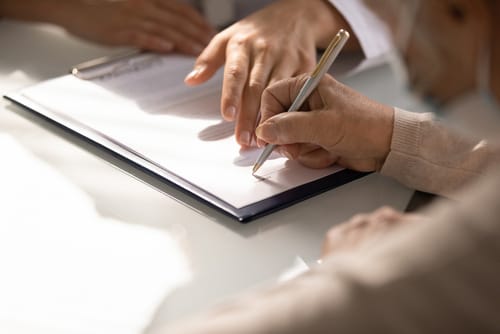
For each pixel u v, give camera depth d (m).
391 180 1.11
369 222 0.86
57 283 0.89
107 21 1.55
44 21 1.60
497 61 0.56
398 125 1.08
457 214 0.55
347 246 0.82
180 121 1.20
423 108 0.65
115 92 1.30
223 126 1.19
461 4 0.56
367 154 1.09
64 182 1.08
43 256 0.94
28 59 1.47
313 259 0.94
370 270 0.56
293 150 1.09
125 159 1.11
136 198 1.05
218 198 1.02
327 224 1.01
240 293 0.88
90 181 1.09
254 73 1.25
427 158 1.07
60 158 1.14
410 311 0.53
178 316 0.85
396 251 0.56
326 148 1.09
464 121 0.61
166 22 1.53
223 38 1.35
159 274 0.91
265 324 0.55
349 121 1.07
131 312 0.85
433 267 0.54
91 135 1.17
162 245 0.96
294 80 1.12
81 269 0.92
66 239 0.97
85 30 1.56
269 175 1.08
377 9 0.63
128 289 0.89
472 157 1.05
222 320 0.58
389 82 1.37
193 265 0.93
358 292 0.55
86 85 1.32
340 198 1.06
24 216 1.01
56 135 1.20
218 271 0.92
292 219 1.01
